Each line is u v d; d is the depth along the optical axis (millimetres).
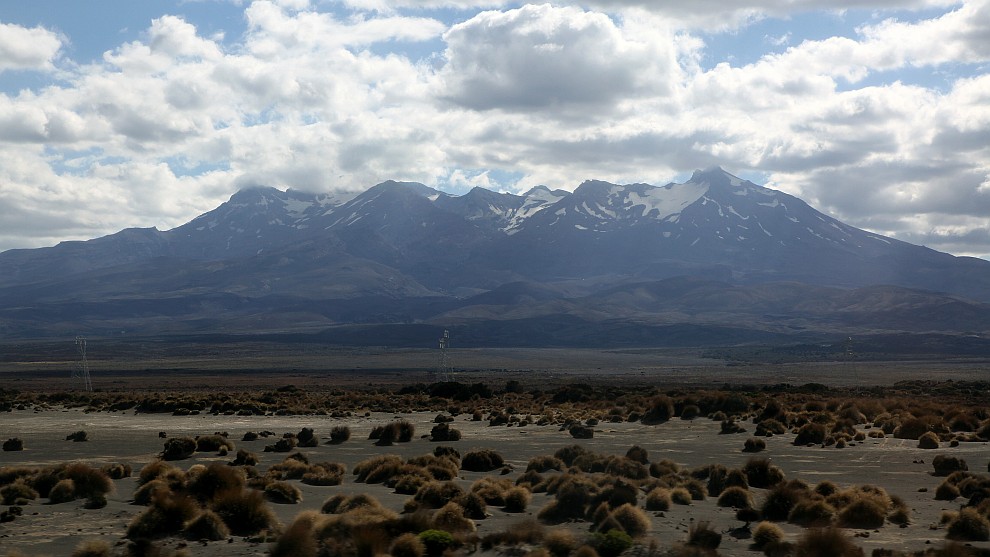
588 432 64312
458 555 25109
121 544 26922
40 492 36438
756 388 128625
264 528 29469
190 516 28953
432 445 60000
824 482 36250
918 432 62562
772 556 25797
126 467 43219
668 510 33844
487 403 104062
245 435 64188
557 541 25594
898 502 34438
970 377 182500
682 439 62656
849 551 25188
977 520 29125
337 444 61281
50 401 111438
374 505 31922
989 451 54281
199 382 181875
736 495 35031
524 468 47562
